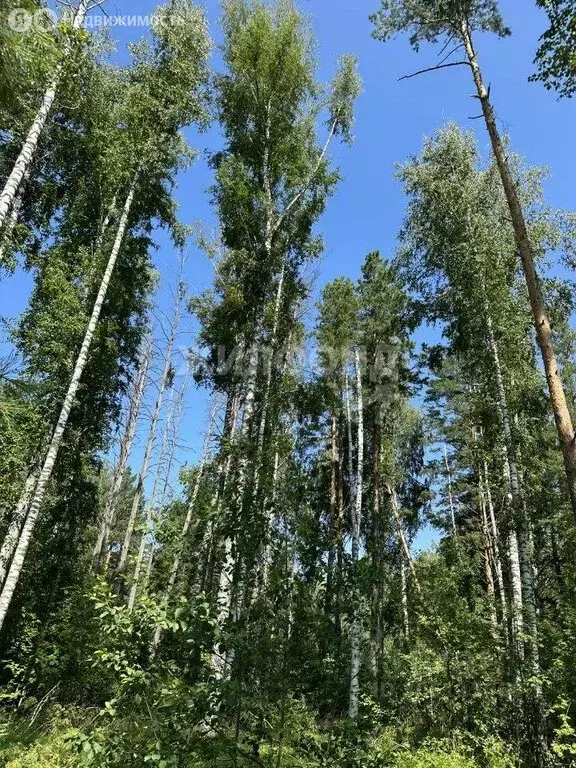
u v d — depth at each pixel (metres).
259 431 11.62
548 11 6.87
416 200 15.78
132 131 11.73
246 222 13.81
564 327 16.69
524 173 14.03
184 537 4.55
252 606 4.25
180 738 3.65
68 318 10.72
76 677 10.51
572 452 6.00
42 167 12.41
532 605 9.48
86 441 13.85
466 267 13.11
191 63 12.81
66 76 8.97
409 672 9.05
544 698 7.55
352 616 4.77
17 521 10.54
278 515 4.77
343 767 4.20
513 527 10.70
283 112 14.70
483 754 7.52
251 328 13.74
